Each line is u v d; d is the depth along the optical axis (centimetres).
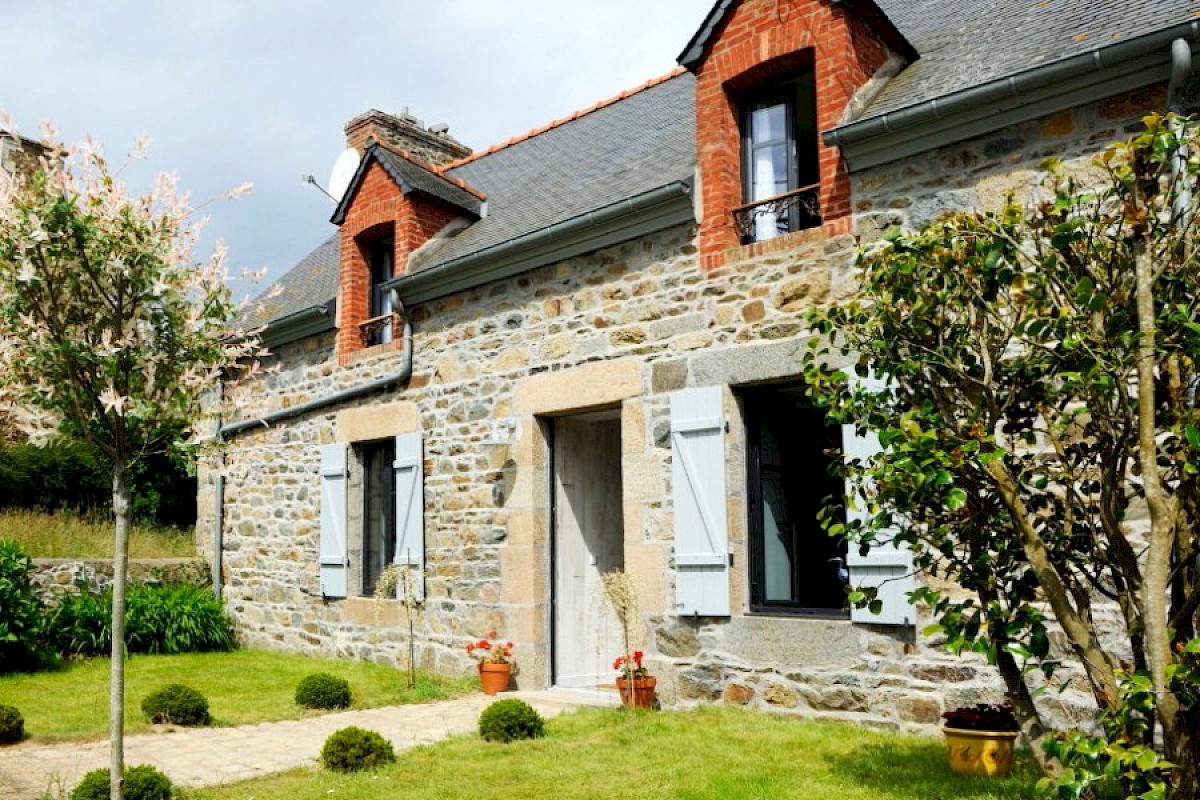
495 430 823
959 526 384
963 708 485
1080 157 518
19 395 446
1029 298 367
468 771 509
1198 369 329
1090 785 321
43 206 418
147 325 459
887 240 397
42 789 488
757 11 659
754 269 648
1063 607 351
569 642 812
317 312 1026
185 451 473
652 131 891
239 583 1152
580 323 760
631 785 470
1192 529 339
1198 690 311
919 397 400
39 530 1203
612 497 863
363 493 1002
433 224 948
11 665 892
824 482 642
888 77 656
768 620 621
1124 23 522
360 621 957
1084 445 386
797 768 484
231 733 633
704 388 662
